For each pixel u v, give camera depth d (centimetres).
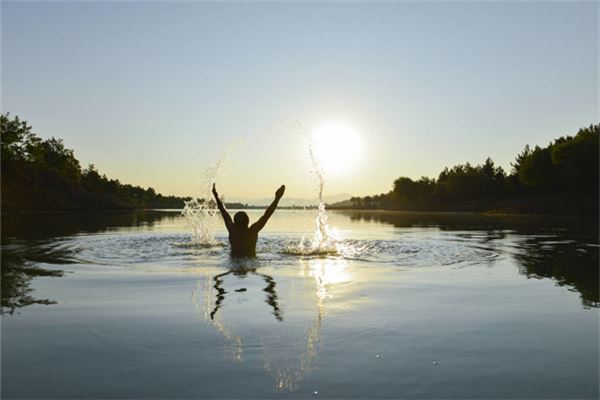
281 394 265
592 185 5875
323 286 585
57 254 930
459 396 264
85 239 1284
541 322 419
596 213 4634
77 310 458
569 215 4812
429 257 910
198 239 1290
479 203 8131
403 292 550
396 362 316
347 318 427
